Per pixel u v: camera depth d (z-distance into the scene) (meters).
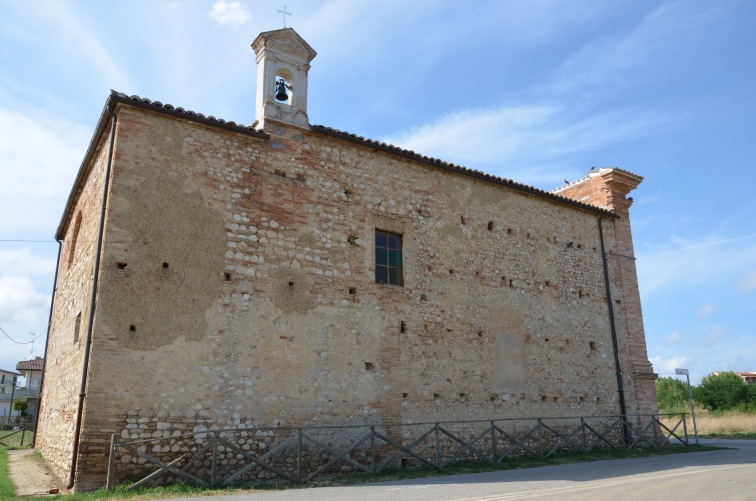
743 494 9.11
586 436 19.53
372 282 15.98
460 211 18.66
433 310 17.05
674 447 20.62
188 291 13.09
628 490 9.74
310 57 16.66
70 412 13.16
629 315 22.58
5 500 10.02
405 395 15.81
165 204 13.27
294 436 13.32
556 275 20.72
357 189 16.42
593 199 24.48
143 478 11.37
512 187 20.11
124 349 12.08
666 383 67.00
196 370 12.80
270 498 9.77
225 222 13.98
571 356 20.16
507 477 12.54
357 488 11.20
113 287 12.23
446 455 16.16
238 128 14.57
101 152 14.61
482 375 17.58
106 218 12.56
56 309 20.11
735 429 31.27
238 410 13.09
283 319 14.23
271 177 14.95
